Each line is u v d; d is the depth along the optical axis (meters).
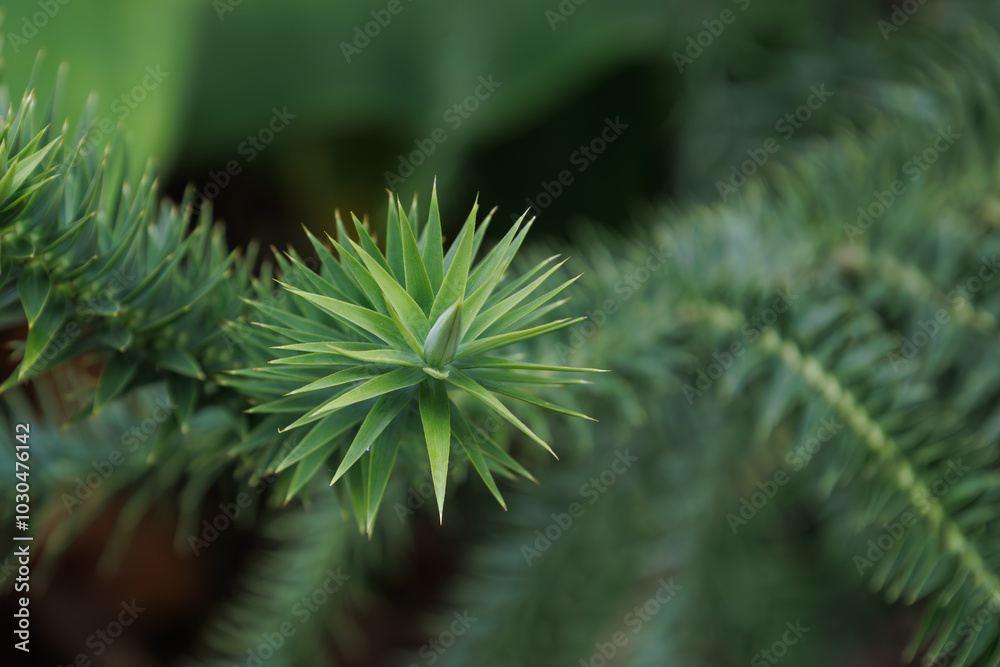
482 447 0.50
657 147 1.13
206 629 1.12
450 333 0.47
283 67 1.04
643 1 1.01
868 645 0.99
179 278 0.54
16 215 0.50
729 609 0.81
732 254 0.67
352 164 1.15
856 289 0.65
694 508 0.80
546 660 0.78
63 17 0.79
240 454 0.55
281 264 0.52
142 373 0.54
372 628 1.12
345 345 0.49
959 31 0.86
